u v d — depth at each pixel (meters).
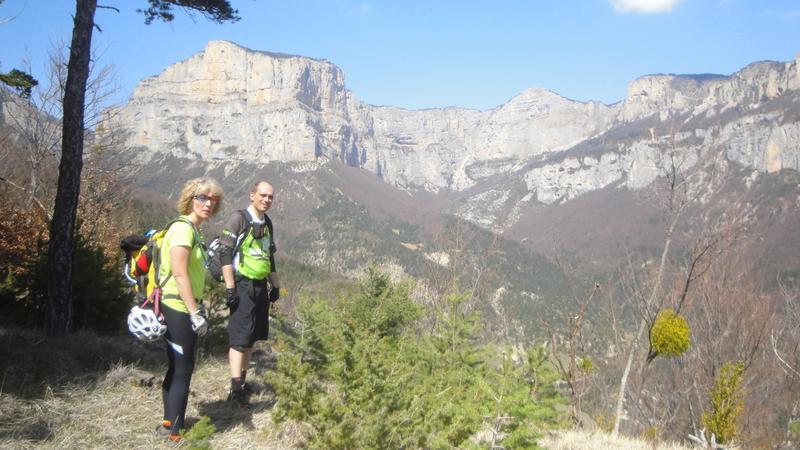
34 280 7.42
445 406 4.51
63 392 4.73
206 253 4.33
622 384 8.95
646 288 10.17
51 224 6.90
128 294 8.32
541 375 5.56
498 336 8.64
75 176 6.95
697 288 12.15
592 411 10.70
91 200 16.69
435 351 6.09
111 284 7.87
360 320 7.08
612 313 10.43
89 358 5.74
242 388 5.26
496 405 4.57
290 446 4.48
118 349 6.29
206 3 8.62
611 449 7.25
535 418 4.75
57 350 5.59
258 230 5.20
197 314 4.00
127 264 4.23
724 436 10.44
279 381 4.47
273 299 5.63
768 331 11.98
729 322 12.13
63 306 6.77
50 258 6.79
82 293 7.47
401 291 7.81
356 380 4.19
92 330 7.41
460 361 5.99
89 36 7.09
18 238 11.57
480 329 6.74
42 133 15.58
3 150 15.14
